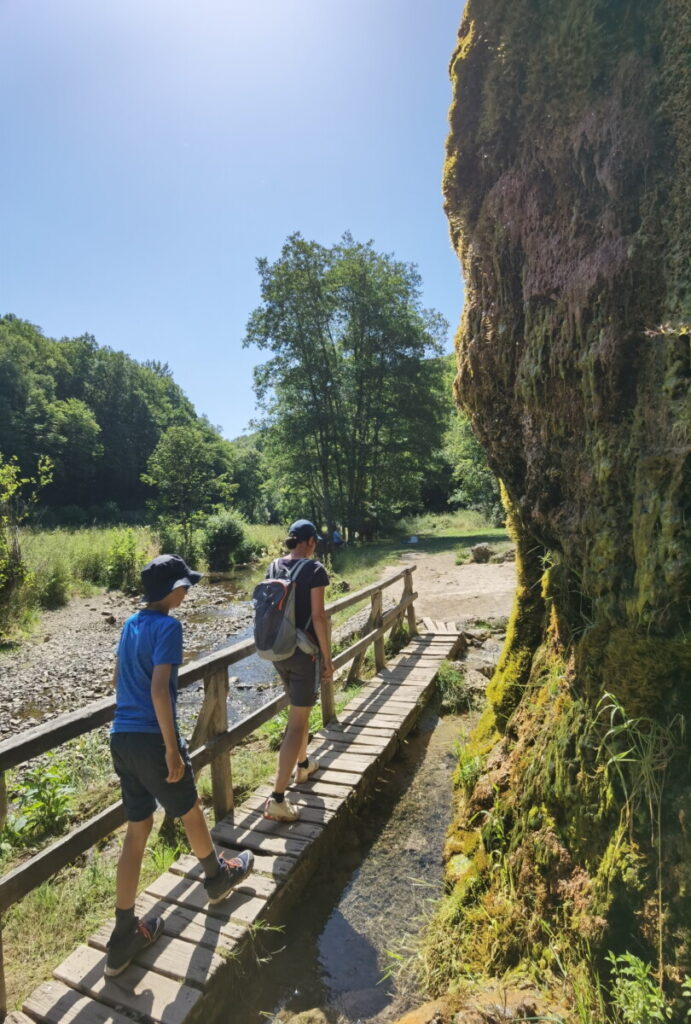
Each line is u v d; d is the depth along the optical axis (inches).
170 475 973.8
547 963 82.1
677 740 72.2
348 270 960.9
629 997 64.7
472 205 113.6
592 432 85.4
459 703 231.1
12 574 471.2
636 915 70.6
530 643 132.0
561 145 89.3
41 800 155.6
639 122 77.9
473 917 100.6
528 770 101.7
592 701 85.8
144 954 98.4
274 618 136.4
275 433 1022.4
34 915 116.3
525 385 97.7
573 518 90.7
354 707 213.0
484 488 1139.3
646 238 76.9
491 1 101.8
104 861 137.1
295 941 112.5
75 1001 90.4
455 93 111.6
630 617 77.5
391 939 111.0
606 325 81.2
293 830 135.0
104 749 221.0
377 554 745.6
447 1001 83.8
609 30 82.5
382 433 1072.8
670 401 72.6
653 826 71.2
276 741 198.4
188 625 516.1
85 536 783.1
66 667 378.3
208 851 105.7
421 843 141.2
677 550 69.3
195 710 289.0
